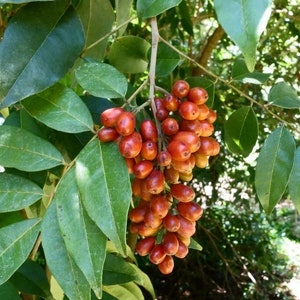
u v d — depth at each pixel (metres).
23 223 0.22
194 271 1.17
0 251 0.21
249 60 0.18
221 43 0.86
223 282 1.16
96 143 0.22
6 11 0.42
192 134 0.22
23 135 0.23
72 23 0.24
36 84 0.23
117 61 0.32
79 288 0.21
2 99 0.22
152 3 0.23
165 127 0.22
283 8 0.73
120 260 0.34
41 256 0.58
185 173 0.24
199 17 0.76
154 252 0.24
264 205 0.27
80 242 0.20
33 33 0.24
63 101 0.24
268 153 0.27
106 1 0.31
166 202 0.23
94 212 0.20
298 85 0.83
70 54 0.24
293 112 0.71
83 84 0.24
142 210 0.24
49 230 0.21
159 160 0.21
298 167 0.26
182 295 1.16
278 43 0.87
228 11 0.18
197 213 0.24
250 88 0.78
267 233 1.32
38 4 0.24
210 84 0.30
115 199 0.20
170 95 0.23
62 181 0.21
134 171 0.22
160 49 0.31
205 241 1.09
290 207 1.80
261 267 1.17
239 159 0.85
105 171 0.21
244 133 0.31
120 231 0.19
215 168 0.90
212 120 0.25
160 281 1.17
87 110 0.24
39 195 0.23
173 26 0.58
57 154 0.23
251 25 0.18
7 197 0.22
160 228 0.24
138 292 0.38
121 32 0.32
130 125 0.20
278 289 1.27
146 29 0.51
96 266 0.20
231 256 1.13
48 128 0.27
